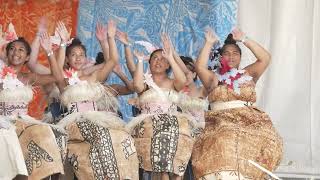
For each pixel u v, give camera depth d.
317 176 10.66
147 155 8.76
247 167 8.16
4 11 11.71
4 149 8.11
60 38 9.33
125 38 9.77
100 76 9.37
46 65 11.20
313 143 10.76
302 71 10.84
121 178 8.48
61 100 8.96
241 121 8.48
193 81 9.88
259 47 9.12
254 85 8.75
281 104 10.77
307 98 10.80
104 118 8.79
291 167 10.63
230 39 9.09
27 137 8.34
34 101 10.91
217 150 8.21
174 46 11.72
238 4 11.09
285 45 10.87
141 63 9.28
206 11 11.66
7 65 9.09
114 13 11.83
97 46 11.72
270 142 8.38
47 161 8.25
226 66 8.75
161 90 9.15
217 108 8.67
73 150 8.65
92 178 8.50
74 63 9.28
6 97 8.52
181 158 8.77
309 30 10.91
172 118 8.89
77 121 8.72
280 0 10.92
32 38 11.70
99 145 8.52
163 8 11.84
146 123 8.88
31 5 11.74
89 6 11.80
